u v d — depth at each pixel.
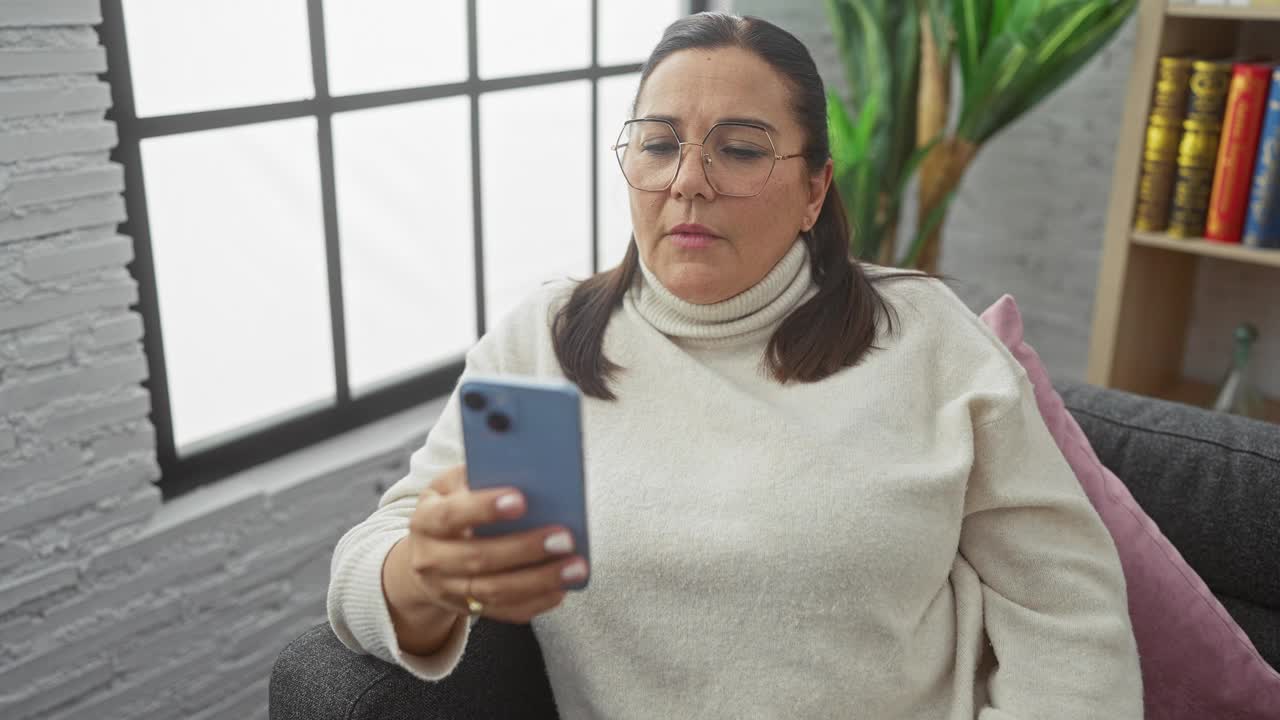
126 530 1.50
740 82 1.00
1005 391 1.02
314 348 1.90
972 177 2.53
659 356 1.07
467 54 1.97
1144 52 1.85
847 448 0.99
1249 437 1.26
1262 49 2.03
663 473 1.01
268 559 1.68
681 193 1.00
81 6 1.31
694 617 0.97
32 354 1.35
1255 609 1.24
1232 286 2.23
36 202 1.31
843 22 2.12
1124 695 0.98
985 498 1.03
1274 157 1.79
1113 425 1.32
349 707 0.92
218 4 1.61
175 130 1.55
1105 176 2.35
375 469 1.81
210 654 1.64
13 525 1.37
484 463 0.73
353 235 1.92
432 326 2.11
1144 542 1.13
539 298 1.16
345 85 1.83
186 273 1.67
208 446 1.67
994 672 1.02
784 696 0.95
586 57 2.27
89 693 1.51
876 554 0.95
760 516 0.96
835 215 1.10
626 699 1.01
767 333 1.08
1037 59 1.89
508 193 2.18
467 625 0.90
